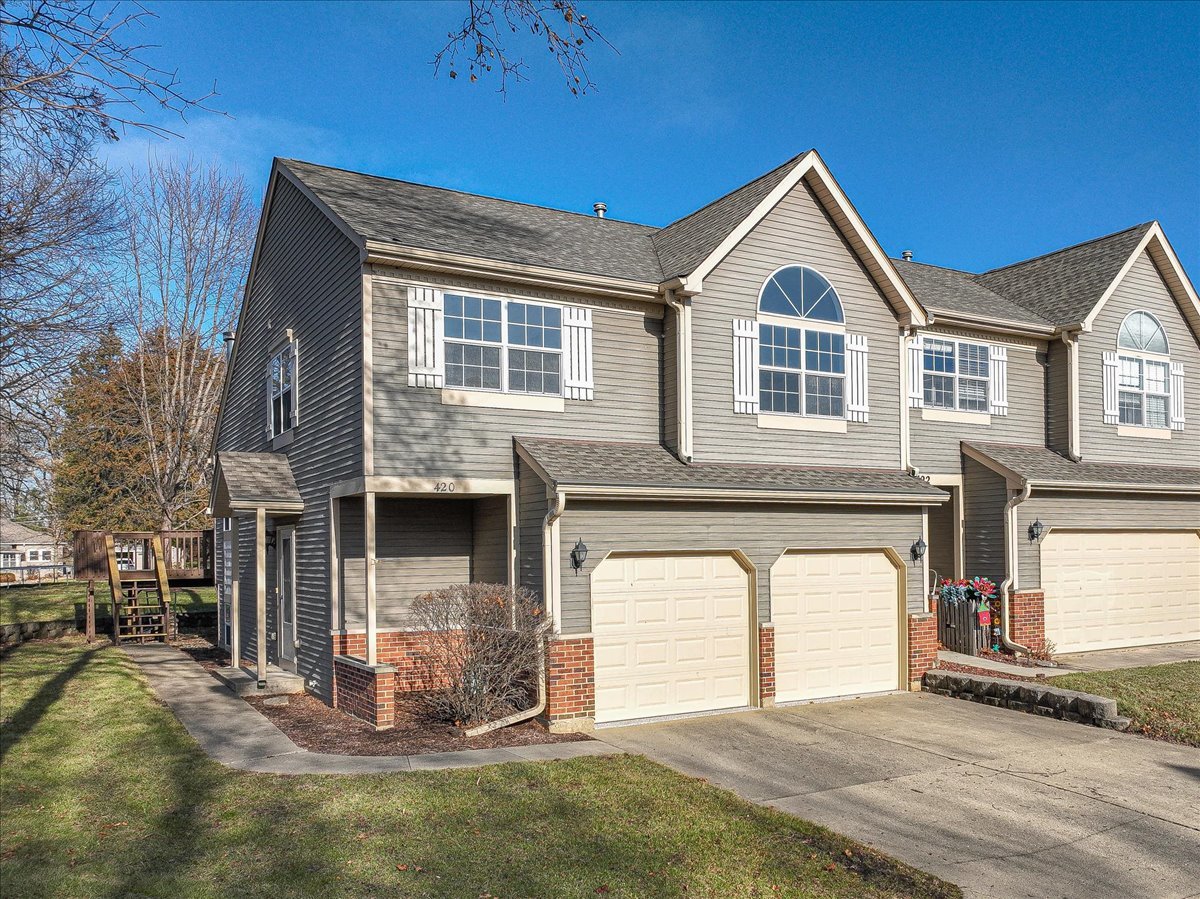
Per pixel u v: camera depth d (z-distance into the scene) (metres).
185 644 21.25
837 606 14.48
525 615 11.70
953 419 18.38
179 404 34.81
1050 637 18.03
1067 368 19.39
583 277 13.52
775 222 14.91
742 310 14.49
